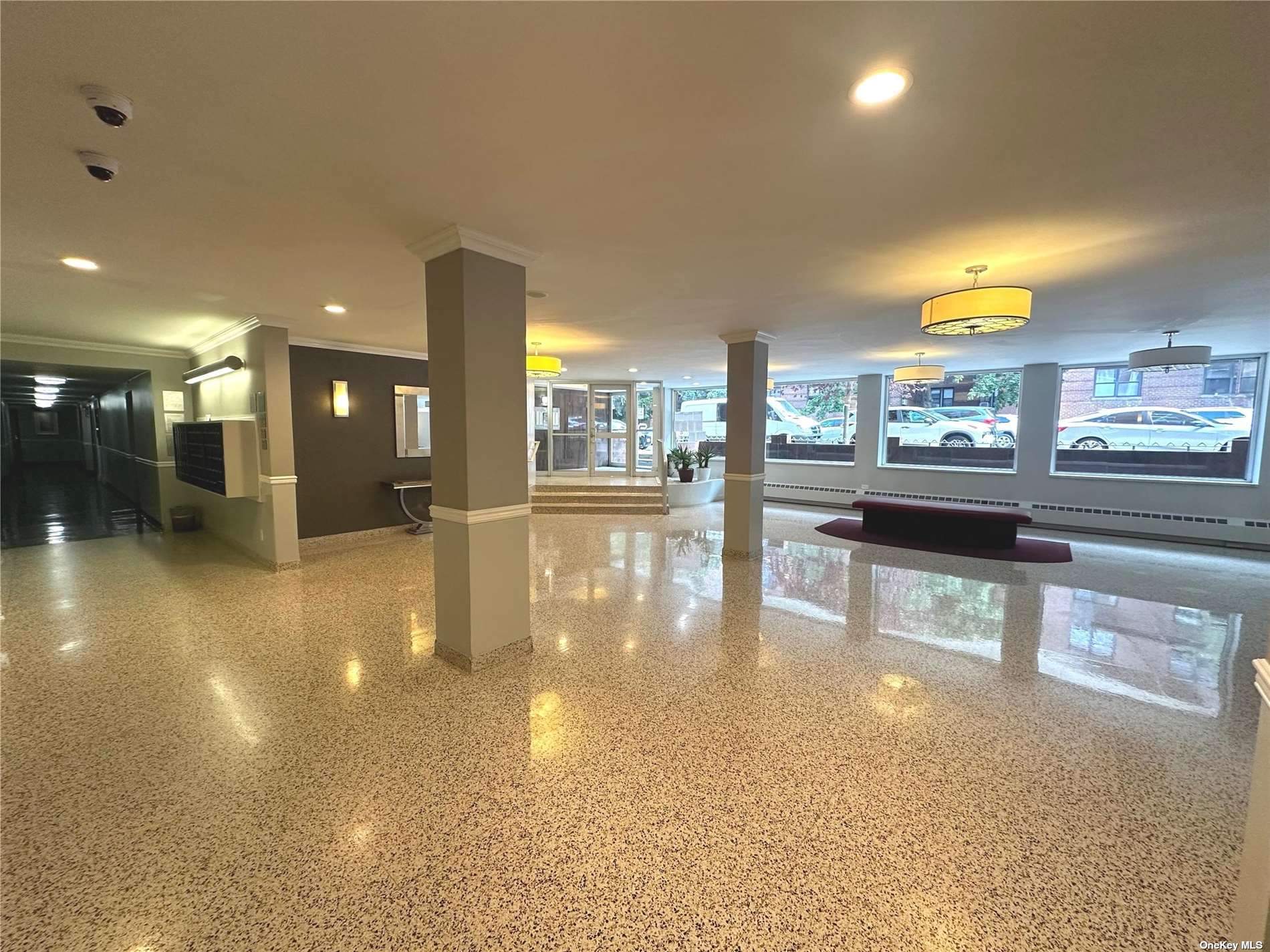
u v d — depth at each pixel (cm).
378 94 150
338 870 163
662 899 154
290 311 433
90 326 484
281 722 244
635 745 228
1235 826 183
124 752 221
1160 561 554
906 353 665
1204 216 233
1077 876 162
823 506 952
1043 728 244
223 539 618
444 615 304
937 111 158
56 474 1405
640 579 482
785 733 238
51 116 159
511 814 187
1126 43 129
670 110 159
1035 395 740
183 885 157
